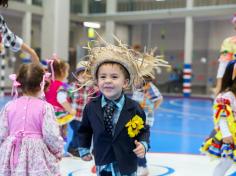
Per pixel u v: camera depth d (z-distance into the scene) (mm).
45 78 3240
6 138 3055
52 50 16406
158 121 10227
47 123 2984
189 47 20000
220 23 23719
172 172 5023
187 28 20094
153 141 7309
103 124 2730
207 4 20484
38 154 2947
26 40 18312
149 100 4742
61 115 5254
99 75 2748
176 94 21891
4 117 3086
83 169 5066
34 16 19734
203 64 24297
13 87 3201
